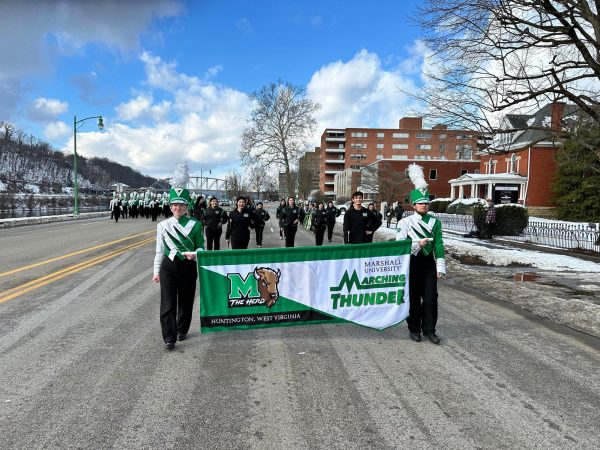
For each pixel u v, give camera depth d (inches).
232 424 125.0
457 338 208.7
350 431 121.9
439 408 136.2
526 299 283.7
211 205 471.2
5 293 289.1
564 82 418.9
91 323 223.0
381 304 209.0
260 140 2207.2
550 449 114.0
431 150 3959.2
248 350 188.1
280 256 202.5
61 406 134.3
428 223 202.4
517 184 1498.5
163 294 189.5
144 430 121.2
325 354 184.1
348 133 4001.0
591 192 1193.4
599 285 346.3
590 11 402.9
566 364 175.3
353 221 327.3
